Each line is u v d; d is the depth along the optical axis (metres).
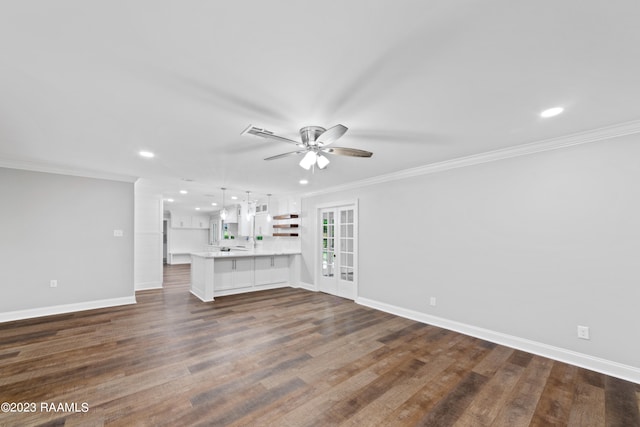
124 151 3.21
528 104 2.05
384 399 2.10
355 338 3.29
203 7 1.17
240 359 2.72
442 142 2.90
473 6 1.16
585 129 2.54
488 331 3.27
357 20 1.25
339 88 1.83
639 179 2.39
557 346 2.78
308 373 2.46
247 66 1.59
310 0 1.14
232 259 5.63
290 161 3.63
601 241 2.56
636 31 1.29
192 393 2.14
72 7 1.15
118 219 4.61
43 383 2.26
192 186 5.51
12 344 3.03
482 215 3.37
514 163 3.11
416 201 4.07
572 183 2.73
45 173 4.04
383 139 2.81
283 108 2.11
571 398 2.12
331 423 1.84
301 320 3.95
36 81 1.73
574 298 2.70
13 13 1.18
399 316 4.18
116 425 1.78
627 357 2.42
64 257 4.17
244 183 5.18
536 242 2.94
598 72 1.64
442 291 3.73
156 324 3.72
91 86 1.79
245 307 4.62
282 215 6.93
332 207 5.71
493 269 3.26
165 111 2.16
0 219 3.74
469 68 1.60
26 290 3.90
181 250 11.08
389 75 1.68
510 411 1.97
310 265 6.12
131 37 1.34
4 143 2.95
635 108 2.11
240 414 1.91
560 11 1.18
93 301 4.41
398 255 4.29
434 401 2.08
